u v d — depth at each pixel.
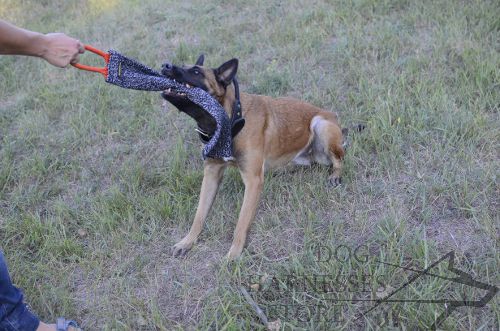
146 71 3.27
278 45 6.49
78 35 7.65
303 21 6.87
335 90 5.48
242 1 7.85
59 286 3.43
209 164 3.81
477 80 4.99
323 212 3.90
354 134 4.70
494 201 3.64
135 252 3.71
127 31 7.61
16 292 2.68
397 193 3.94
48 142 5.16
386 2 6.99
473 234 3.39
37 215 4.12
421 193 3.82
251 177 3.71
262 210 4.07
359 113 4.98
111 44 7.17
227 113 3.72
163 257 3.67
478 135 4.31
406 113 4.80
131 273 3.53
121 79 3.04
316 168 4.57
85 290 3.41
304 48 6.24
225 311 2.92
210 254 3.67
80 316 3.19
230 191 4.31
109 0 9.16
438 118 4.62
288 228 3.79
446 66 5.50
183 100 3.36
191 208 4.14
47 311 3.23
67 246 3.74
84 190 4.47
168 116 5.37
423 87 5.09
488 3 6.61
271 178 4.38
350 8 7.12
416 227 3.54
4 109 5.94
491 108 4.72
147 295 3.30
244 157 3.71
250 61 6.31
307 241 3.50
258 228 3.80
